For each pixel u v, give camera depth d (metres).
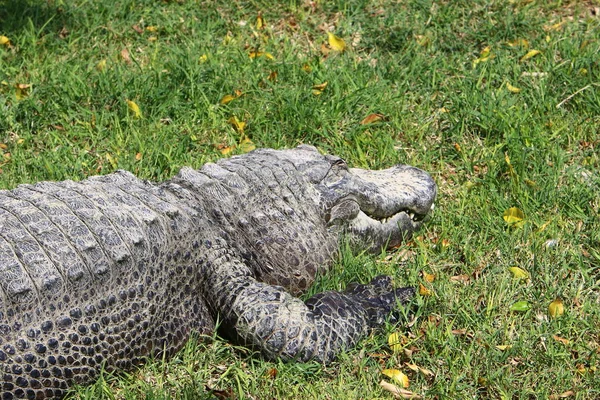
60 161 7.58
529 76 8.76
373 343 5.74
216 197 5.98
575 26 9.54
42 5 9.97
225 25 9.79
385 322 5.84
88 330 5.12
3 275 4.89
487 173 7.43
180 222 5.66
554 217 6.89
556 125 8.02
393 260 6.54
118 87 8.47
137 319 5.32
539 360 5.52
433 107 8.47
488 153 7.71
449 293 6.08
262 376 5.46
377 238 6.66
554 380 5.40
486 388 5.36
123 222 5.39
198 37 9.54
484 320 5.84
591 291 6.20
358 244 6.56
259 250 6.03
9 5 9.95
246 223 6.03
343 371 5.46
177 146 7.76
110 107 8.38
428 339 5.66
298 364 5.48
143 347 5.40
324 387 5.36
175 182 6.06
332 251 6.36
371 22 9.75
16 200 5.42
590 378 5.39
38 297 4.95
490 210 7.07
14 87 8.55
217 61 8.98
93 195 5.54
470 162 7.61
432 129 8.16
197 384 5.32
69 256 5.09
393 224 6.73
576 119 8.13
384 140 7.86
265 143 7.92
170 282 5.55
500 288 6.09
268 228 6.08
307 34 9.66
